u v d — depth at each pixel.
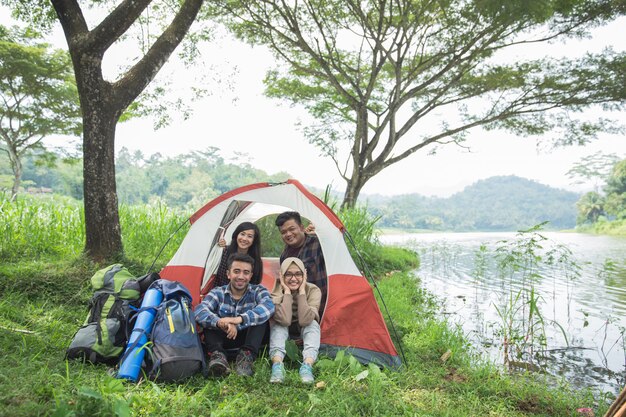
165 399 2.88
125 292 3.75
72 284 5.56
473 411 3.20
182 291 3.74
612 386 4.20
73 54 6.12
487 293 8.95
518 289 9.45
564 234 59.31
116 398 2.62
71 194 61.53
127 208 8.98
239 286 3.87
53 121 21.67
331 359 4.00
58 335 4.10
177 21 6.87
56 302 5.23
